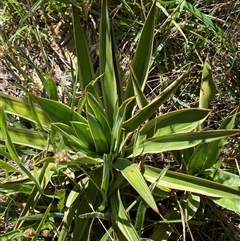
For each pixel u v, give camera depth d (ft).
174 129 3.00
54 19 3.85
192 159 3.03
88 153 3.03
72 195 3.01
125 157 3.10
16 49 3.69
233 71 3.63
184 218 3.02
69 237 3.08
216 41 3.69
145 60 3.12
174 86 2.87
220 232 3.23
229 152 3.37
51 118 3.00
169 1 3.66
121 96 3.14
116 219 2.88
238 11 3.74
